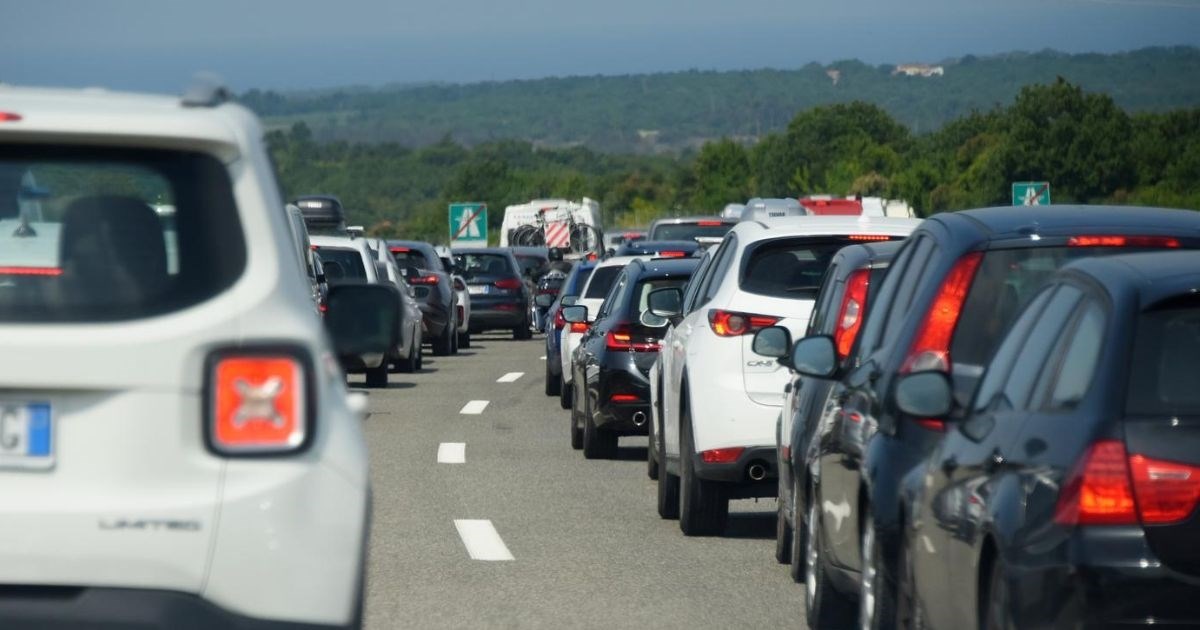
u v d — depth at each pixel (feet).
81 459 41.01
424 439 164.76
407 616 80.79
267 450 41.65
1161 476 45.57
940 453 58.49
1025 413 51.90
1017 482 49.03
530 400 212.43
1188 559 45.21
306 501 41.93
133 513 40.83
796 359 77.97
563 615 81.30
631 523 112.06
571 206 524.11
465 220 641.40
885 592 64.39
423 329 308.19
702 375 102.78
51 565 40.75
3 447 40.93
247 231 42.37
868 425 68.39
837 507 73.41
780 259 103.91
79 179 42.19
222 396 41.45
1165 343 47.75
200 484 41.27
